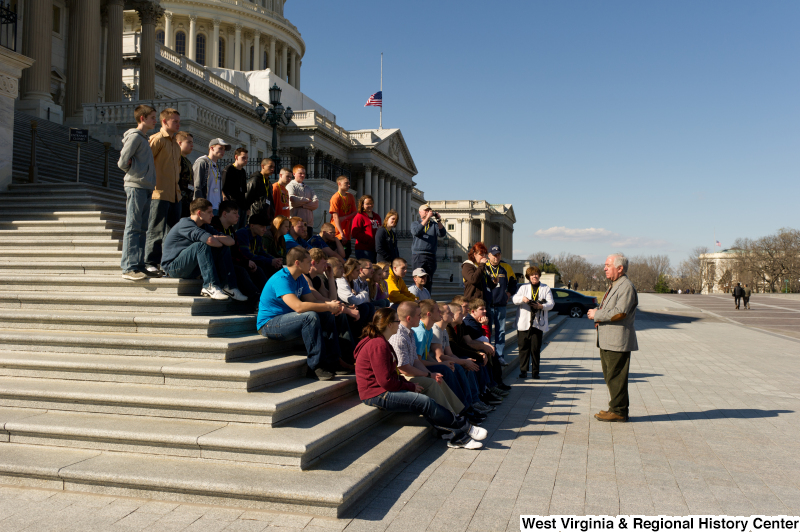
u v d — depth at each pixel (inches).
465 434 236.7
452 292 792.9
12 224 384.8
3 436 198.5
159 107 741.9
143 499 170.1
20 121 637.9
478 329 338.3
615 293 284.4
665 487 190.5
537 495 181.3
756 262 3929.6
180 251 275.3
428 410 229.3
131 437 186.5
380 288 347.6
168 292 279.9
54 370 227.0
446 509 168.2
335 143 2278.5
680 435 259.6
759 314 1304.1
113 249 341.1
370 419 232.8
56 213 401.1
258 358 244.8
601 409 317.1
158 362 224.5
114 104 783.7
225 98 1658.5
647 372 454.0
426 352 277.1
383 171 2586.1
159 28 2682.1
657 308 1462.8
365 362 232.8
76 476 173.2
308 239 418.3
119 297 269.0
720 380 415.5
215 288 270.5
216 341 229.1
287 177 396.5
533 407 322.3
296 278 258.1
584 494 182.9
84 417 205.2
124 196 501.7
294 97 2358.5
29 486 178.2
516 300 427.5
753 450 235.8
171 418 201.6
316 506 161.2
